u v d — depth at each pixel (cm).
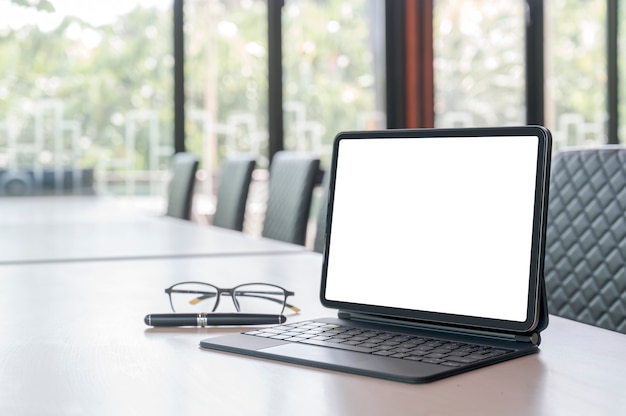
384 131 117
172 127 534
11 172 507
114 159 525
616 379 87
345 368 90
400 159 115
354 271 117
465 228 107
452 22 578
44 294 149
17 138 507
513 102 580
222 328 116
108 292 151
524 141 103
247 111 547
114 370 93
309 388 84
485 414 75
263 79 549
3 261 199
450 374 88
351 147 121
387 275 113
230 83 543
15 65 504
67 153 517
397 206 114
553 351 100
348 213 119
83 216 353
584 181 175
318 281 162
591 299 167
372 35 572
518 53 578
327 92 563
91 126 521
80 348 105
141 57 527
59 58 512
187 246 234
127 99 526
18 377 91
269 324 117
